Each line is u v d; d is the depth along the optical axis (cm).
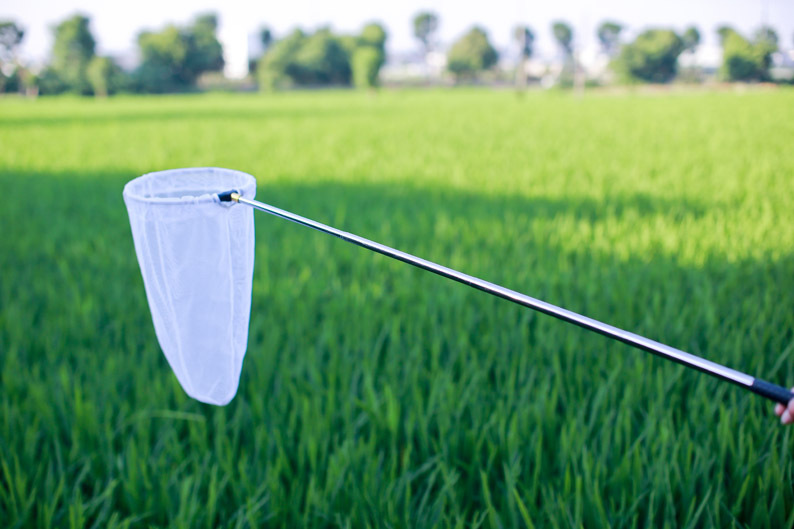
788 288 462
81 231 730
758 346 361
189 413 333
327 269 563
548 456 298
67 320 454
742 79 5822
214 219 194
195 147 1633
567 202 819
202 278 198
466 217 750
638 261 546
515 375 366
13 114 3275
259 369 364
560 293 491
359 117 2598
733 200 800
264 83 6488
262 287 516
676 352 154
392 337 401
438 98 4544
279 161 1301
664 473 263
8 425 319
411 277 522
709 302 433
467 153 1373
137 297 503
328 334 406
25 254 637
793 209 717
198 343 204
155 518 269
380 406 329
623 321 421
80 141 1866
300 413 331
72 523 243
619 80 6406
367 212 779
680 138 1559
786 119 1986
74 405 327
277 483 268
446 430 305
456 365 382
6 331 449
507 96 4806
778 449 286
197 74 7731
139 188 204
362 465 288
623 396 337
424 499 261
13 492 266
